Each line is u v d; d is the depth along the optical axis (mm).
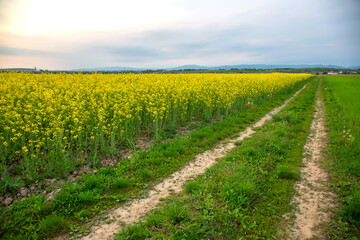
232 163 6219
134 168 6105
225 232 3740
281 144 7727
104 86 11867
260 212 4297
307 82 47344
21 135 6137
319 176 5699
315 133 9453
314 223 3984
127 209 4434
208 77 23125
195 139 8375
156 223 3918
